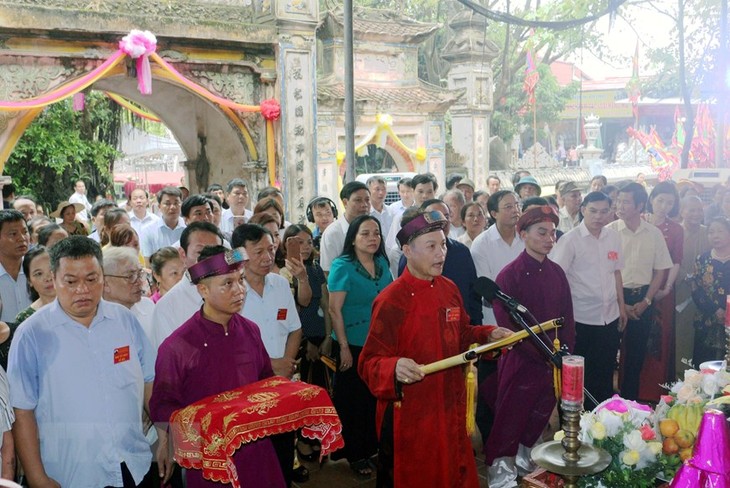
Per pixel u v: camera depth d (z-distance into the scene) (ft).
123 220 18.49
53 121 46.19
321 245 18.99
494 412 15.92
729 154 52.65
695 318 19.17
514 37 67.97
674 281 19.15
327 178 40.68
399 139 44.68
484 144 51.85
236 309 9.84
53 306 9.84
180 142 40.57
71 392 9.61
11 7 28.09
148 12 32.01
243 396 9.55
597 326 16.51
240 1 36.01
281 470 11.05
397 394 10.44
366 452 15.34
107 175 51.08
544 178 57.77
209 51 34.17
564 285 14.25
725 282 18.03
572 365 8.68
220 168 39.34
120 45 30.58
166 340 9.93
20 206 23.36
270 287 13.38
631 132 68.95
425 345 11.17
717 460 6.89
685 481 7.12
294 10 35.70
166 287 13.46
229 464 8.80
